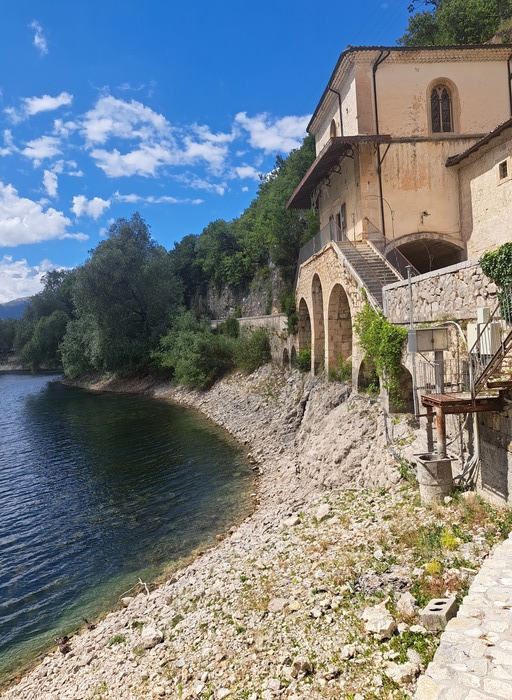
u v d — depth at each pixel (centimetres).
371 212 2117
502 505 949
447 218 2155
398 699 599
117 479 2336
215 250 6712
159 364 5266
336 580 910
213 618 968
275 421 2870
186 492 2081
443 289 1207
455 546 880
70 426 3678
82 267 5541
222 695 728
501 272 936
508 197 1817
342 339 2361
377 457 1483
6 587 1473
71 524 1866
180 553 1553
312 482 1747
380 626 723
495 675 463
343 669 684
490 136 1817
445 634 540
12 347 12756
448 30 3828
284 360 3572
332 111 2519
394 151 2136
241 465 2377
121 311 5625
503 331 932
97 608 1329
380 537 1010
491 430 983
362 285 1792
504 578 647
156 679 852
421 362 1319
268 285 5303
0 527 1884
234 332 4975
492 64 2169
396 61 2133
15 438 3388
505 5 3631
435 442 1252
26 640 1231
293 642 785
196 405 4116
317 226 3619
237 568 1171
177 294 6269
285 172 5425
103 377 6325
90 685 937
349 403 1941
